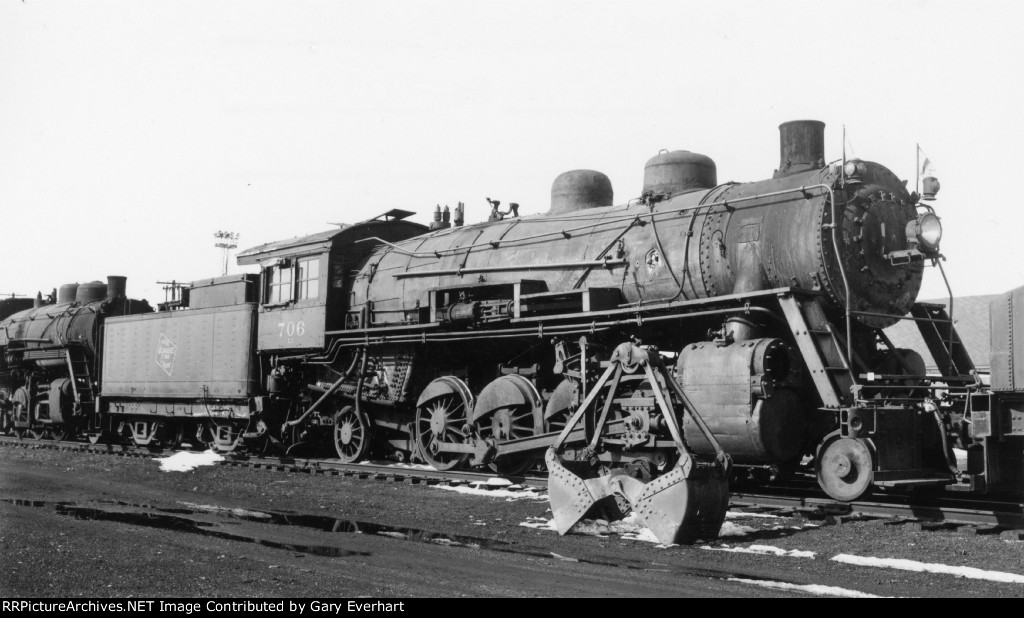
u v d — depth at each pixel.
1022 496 11.45
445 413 15.15
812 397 10.98
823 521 9.81
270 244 18.88
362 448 16.81
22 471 15.77
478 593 6.50
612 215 13.49
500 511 10.86
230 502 11.81
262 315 18.38
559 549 8.35
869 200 11.29
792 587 6.71
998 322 10.05
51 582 6.79
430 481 13.86
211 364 19.33
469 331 14.48
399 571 7.28
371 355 16.64
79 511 10.73
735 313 11.29
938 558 7.77
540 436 13.20
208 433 21.05
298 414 18.34
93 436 23.61
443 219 19.19
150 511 10.85
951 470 10.48
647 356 9.43
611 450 11.69
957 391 11.33
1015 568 7.38
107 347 23.00
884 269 11.29
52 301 29.47
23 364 27.20
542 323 13.38
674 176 13.52
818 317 10.73
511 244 14.55
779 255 11.20
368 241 17.86
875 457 9.95
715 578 7.05
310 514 10.71
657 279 12.37
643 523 8.80
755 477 11.63
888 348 11.89
